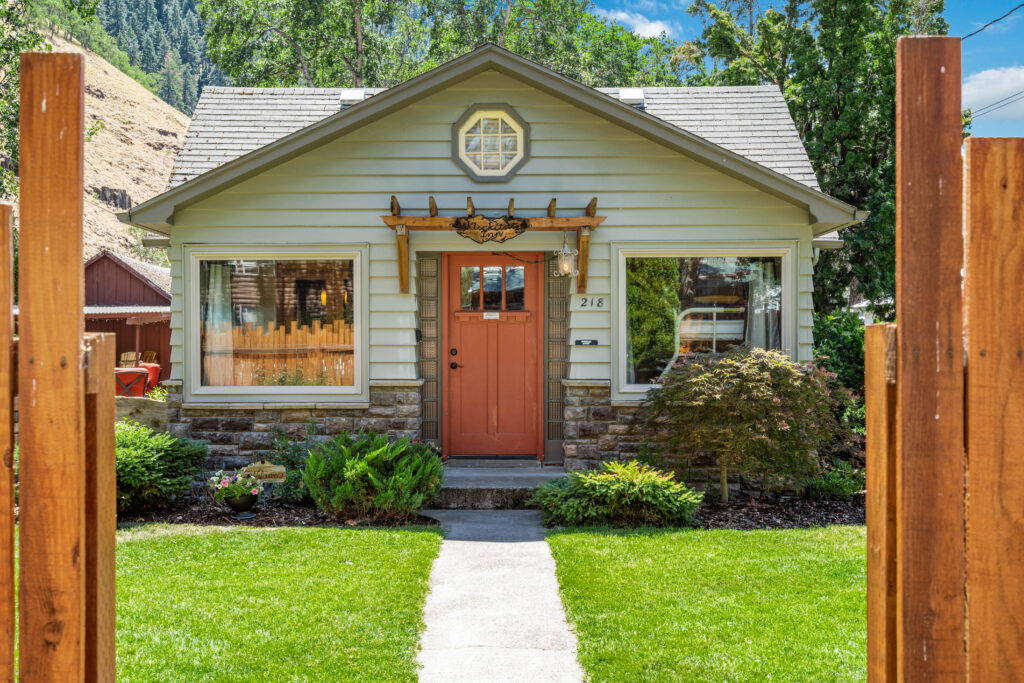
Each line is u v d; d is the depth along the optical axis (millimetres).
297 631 3967
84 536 1736
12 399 1739
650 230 7824
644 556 5340
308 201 7844
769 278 7883
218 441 7852
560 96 7625
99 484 1786
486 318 8430
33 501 1700
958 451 1701
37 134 1725
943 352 1708
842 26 13594
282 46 21688
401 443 6859
